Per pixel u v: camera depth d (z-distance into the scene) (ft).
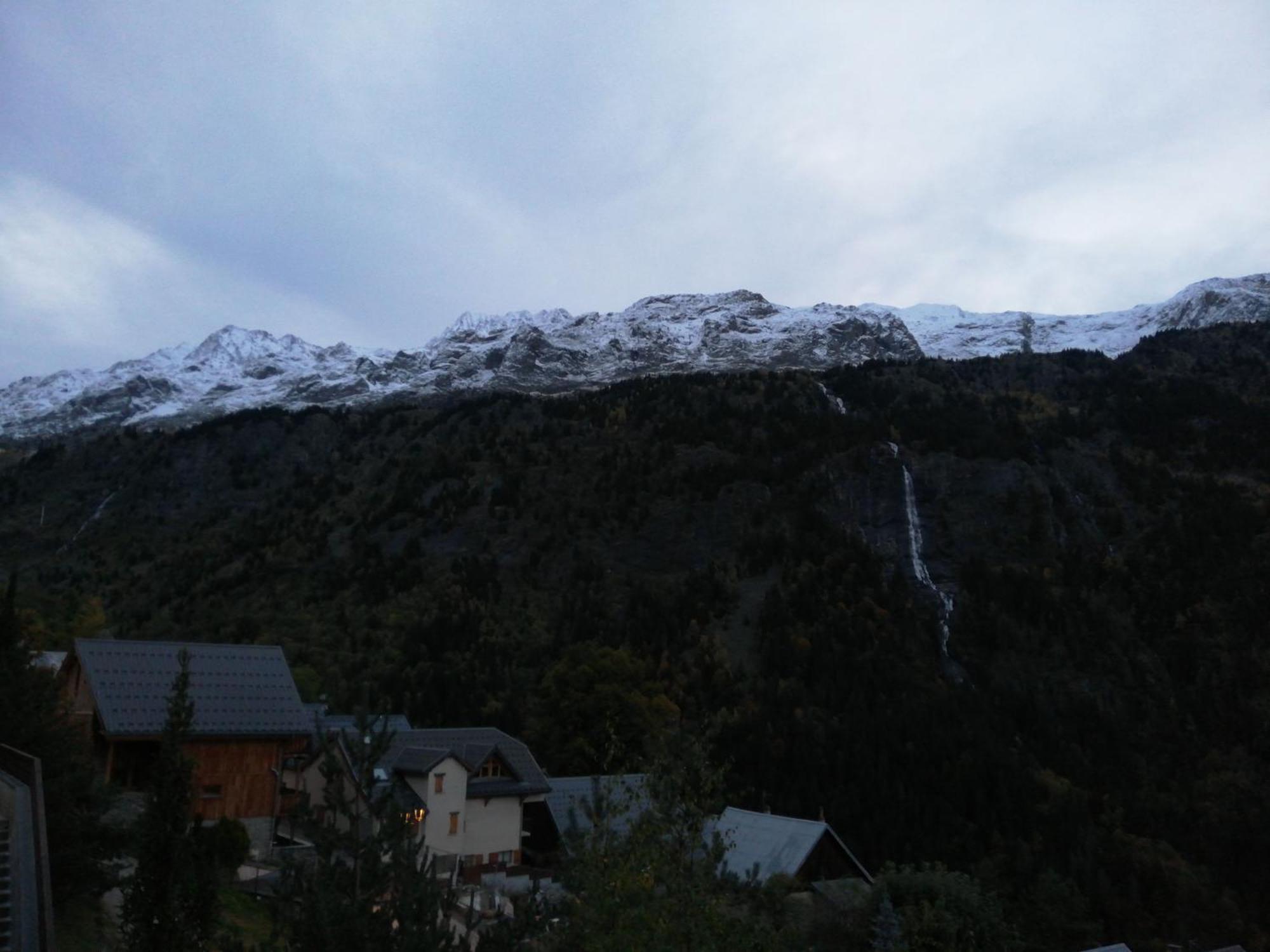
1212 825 223.30
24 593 307.58
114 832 73.87
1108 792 236.43
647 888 51.90
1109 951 120.37
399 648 294.46
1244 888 205.05
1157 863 204.03
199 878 50.57
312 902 44.32
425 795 147.84
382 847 46.91
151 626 336.29
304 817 47.29
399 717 190.60
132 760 117.19
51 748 75.05
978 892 120.57
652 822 54.08
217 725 121.08
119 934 73.10
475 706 250.78
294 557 395.96
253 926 86.02
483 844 154.81
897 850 200.95
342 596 347.15
